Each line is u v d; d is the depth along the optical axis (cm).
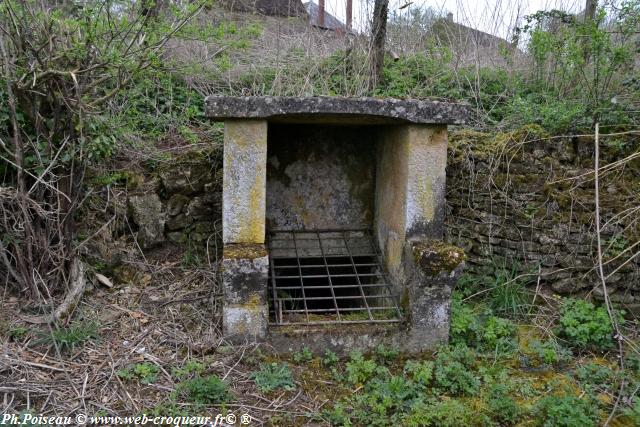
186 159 436
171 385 296
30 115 354
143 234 425
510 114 497
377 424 275
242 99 306
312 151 416
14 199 358
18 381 288
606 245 392
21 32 330
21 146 339
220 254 432
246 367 317
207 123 521
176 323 355
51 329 317
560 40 484
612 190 400
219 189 434
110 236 416
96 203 421
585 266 397
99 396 284
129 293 388
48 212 349
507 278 406
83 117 356
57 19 319
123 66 341
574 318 366
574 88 513
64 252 372
